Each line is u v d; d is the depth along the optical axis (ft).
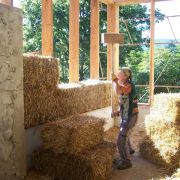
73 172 12.28
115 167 14.30
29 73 13.04
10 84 11.62
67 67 35.55
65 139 12.24
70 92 16.34
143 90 36.65
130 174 13.46
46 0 17.11
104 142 14.21
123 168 14.05
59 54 35.50
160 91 35.60
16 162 12.24
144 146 15.71
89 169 11.95
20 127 12.32
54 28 35.14
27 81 12.98
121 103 13.93
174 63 36.09
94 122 13.33
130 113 13.74
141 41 38.78
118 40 16.88
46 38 17.25
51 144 12.56
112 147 13.61
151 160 15.12
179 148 13.61
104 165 12.57
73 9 19.22
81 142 12.34
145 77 37.29
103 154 12.73
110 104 22.20
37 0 36.60
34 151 13.42
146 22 38.86
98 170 12.14
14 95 11.85
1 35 11.01
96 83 19.77
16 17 11.65
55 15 35.14
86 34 36.17
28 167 13.55
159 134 14.64
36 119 13.80
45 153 13.01
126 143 14.14
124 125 13.80
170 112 14.07
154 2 22.66
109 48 24.07
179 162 13.41
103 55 35.60
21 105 12.27
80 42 36.06
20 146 12.39
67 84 17.79
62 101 15.62
